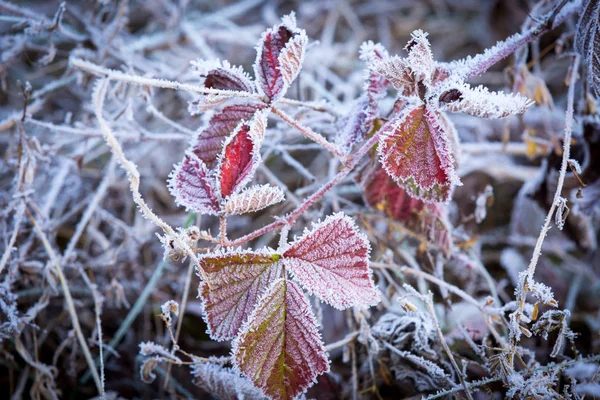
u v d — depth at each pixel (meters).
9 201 0.51
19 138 0.48
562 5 0.42
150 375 0.44
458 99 0.39
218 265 0.39
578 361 0.41
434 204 0.46
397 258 0.51
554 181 0.51
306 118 0.50
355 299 0.39
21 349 0.47
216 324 0.39
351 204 0.51
